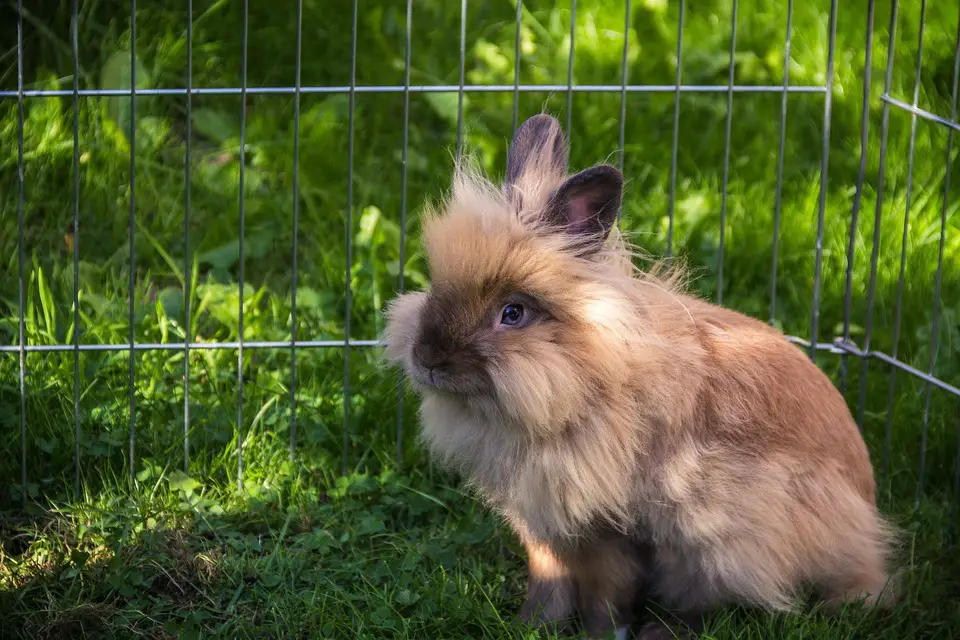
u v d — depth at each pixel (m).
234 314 1.43
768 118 1.61
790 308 1.48
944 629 1.21
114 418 1.34
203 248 1.52
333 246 1.51
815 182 1.56
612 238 1.18
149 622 1.21
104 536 1.26
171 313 1.44
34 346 1.33
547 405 1.13
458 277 1.14
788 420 1.18
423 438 1.24
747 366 1.18
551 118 1.20
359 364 1.40
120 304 1.43
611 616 1.21
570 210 1.16
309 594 1.22
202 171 1.57
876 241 1.33
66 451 1.32
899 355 1.43
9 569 1.24
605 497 1.16
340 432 1.36
